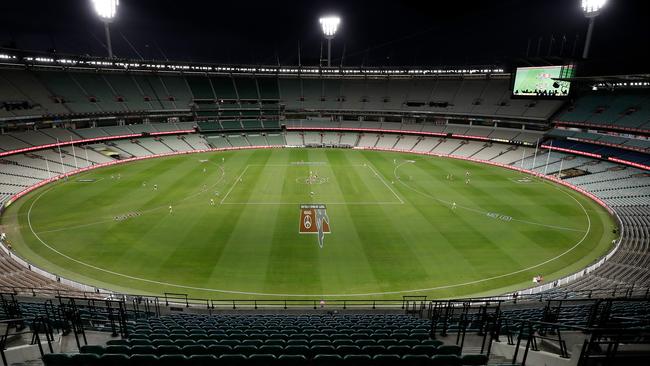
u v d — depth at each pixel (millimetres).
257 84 104188
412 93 100375
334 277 31953
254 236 39656
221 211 46812
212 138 92250
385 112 98375
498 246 38156
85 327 16188
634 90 71875
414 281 31500
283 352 12008
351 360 10508
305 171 68125
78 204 49125
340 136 98500
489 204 50719
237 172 66812
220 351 11891
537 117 80312
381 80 105188
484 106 89875
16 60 67438
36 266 32656
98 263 33844
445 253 36438
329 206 49125
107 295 26750
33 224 42500
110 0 75938
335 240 38938
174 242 38094
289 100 102500
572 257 36188
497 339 13992
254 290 29922
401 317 21516
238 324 18125
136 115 85875
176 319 20000
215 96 97938
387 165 74188
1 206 46562
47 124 74750
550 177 63875
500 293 29547
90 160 70688
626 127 66250
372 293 29688
